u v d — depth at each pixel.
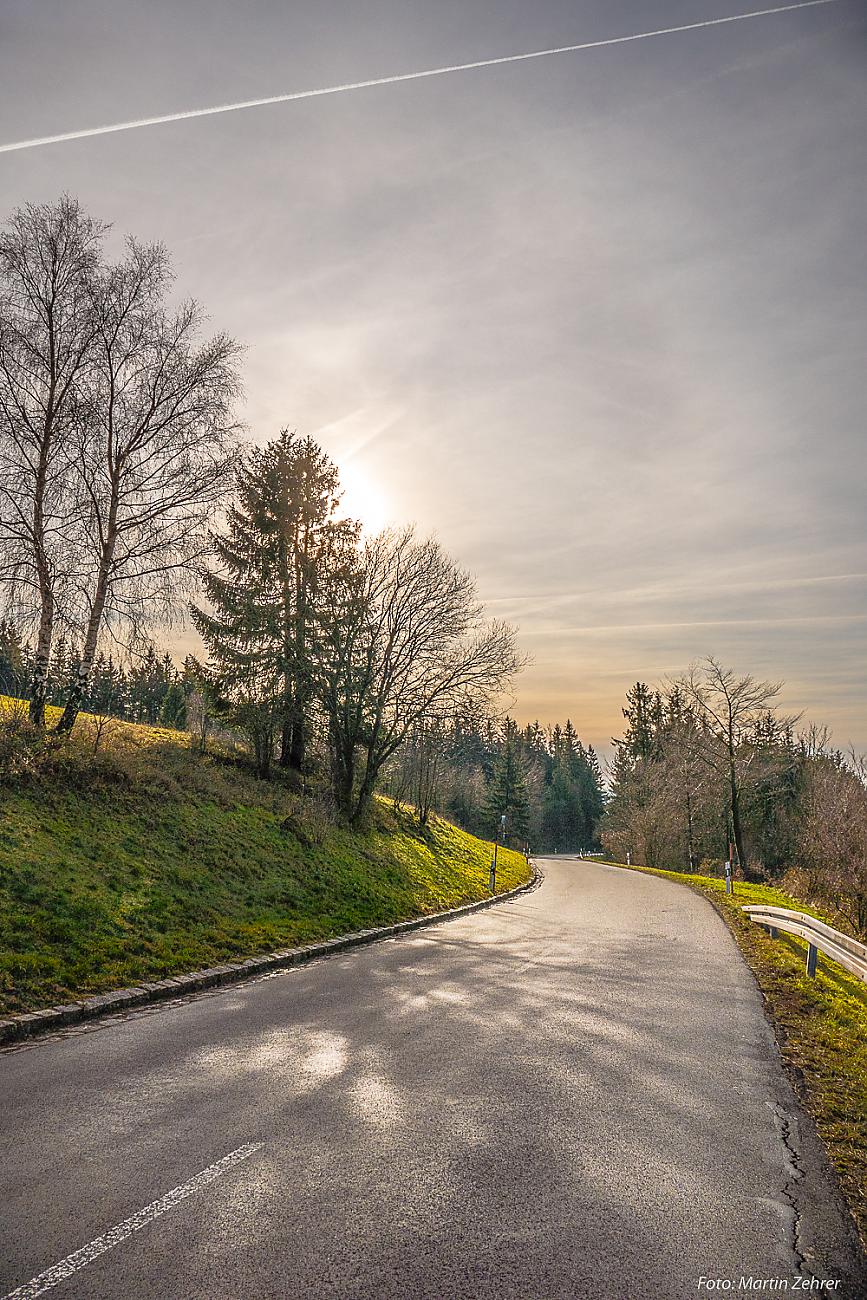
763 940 16.19
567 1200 4.29
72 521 18.14
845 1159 5.07
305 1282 3.42
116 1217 3.94
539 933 16.73
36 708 17.53
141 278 18.80
